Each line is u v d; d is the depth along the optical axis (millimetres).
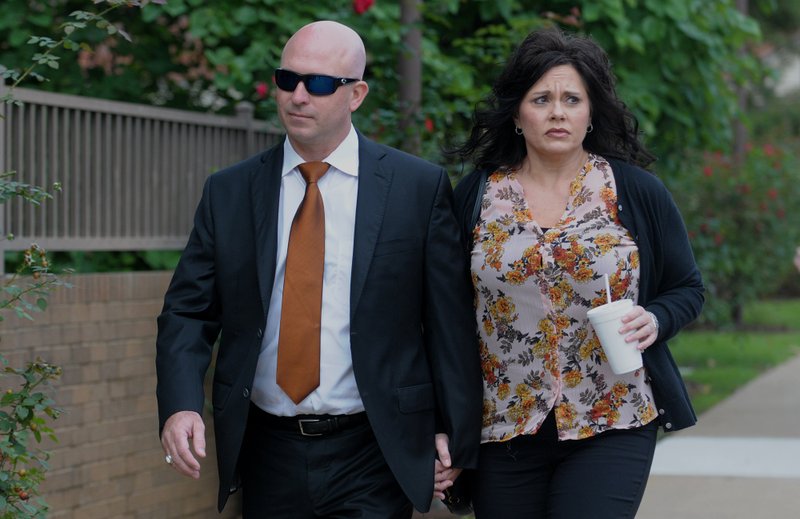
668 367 4855
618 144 5059
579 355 4766
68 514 6945
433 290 4691
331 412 4570
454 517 8125
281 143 4766
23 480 4871
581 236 4781
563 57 4832
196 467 4375
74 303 6988
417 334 4707
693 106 11305
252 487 4734
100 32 9414
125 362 7402
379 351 4555
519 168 5059
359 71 4625
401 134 8242
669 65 10883
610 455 4719
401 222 4633
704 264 16000
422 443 4648
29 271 7152
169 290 4746
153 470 7660
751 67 12133
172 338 4617
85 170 7422
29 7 9164
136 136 7863
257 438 4691
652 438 4812
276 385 4598
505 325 4852
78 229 7324
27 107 6941
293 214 4648
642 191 4863
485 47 10078
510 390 4855
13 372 4969
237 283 4625
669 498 9023
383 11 8906
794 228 18859
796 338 22969
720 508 8680
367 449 4625
